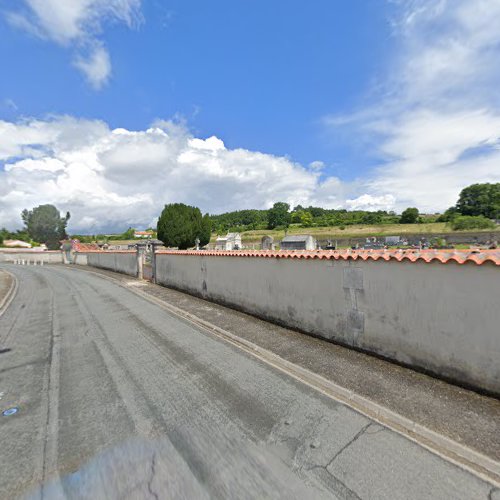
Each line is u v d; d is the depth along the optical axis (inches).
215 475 99.9
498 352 134.8
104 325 297.3
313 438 117.6
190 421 131.6
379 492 91.0
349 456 107.0
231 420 131.5
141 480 98.7
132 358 208.1
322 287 226.1
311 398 148.7
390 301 179.2
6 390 167.0
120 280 668.1
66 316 343.6
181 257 480.4
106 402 150.2
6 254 1609.3
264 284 290.4
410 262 166.9
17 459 111.1
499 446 108.4
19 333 282.2
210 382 168.4
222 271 364.2
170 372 183.3
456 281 147.8
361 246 1574.8
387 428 123.0
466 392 144.3
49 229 2154.3
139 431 125.5
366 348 197.0
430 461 103.8
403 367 174.9
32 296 490.9
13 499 92.8
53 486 97.7
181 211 1424.7
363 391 150.5
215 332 265.7
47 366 199.5
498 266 132.1
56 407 147.2
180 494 92.2
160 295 458.3
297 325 252.5
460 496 89.1
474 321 142.0
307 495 90.7
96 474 102.0
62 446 117.6
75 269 1026.7
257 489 93.4
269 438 118.5
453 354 151.1
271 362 195.9
